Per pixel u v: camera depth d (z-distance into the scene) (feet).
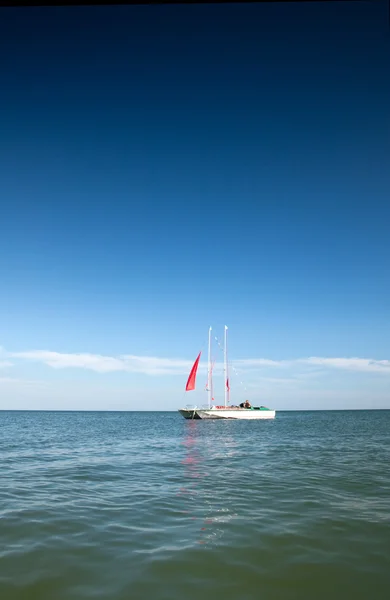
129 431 148.46
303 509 33.73
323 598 18.54
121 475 51.06
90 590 19.06
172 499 37.45
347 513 32.45
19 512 32.86
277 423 206.80
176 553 23.66
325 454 73.36
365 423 213.25
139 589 19.21
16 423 231.09
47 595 18.51
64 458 68.23
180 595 18.65
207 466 58.80
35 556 23.18
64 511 33.19
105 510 33.53
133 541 25.73
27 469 55.98
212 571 21.26
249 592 19.02
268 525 29.12
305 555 23.47
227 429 158.20
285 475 50.52
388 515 31.89
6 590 18.98
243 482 45.83
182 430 153.38
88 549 24.30
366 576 20.80
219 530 28.02
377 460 64.85
